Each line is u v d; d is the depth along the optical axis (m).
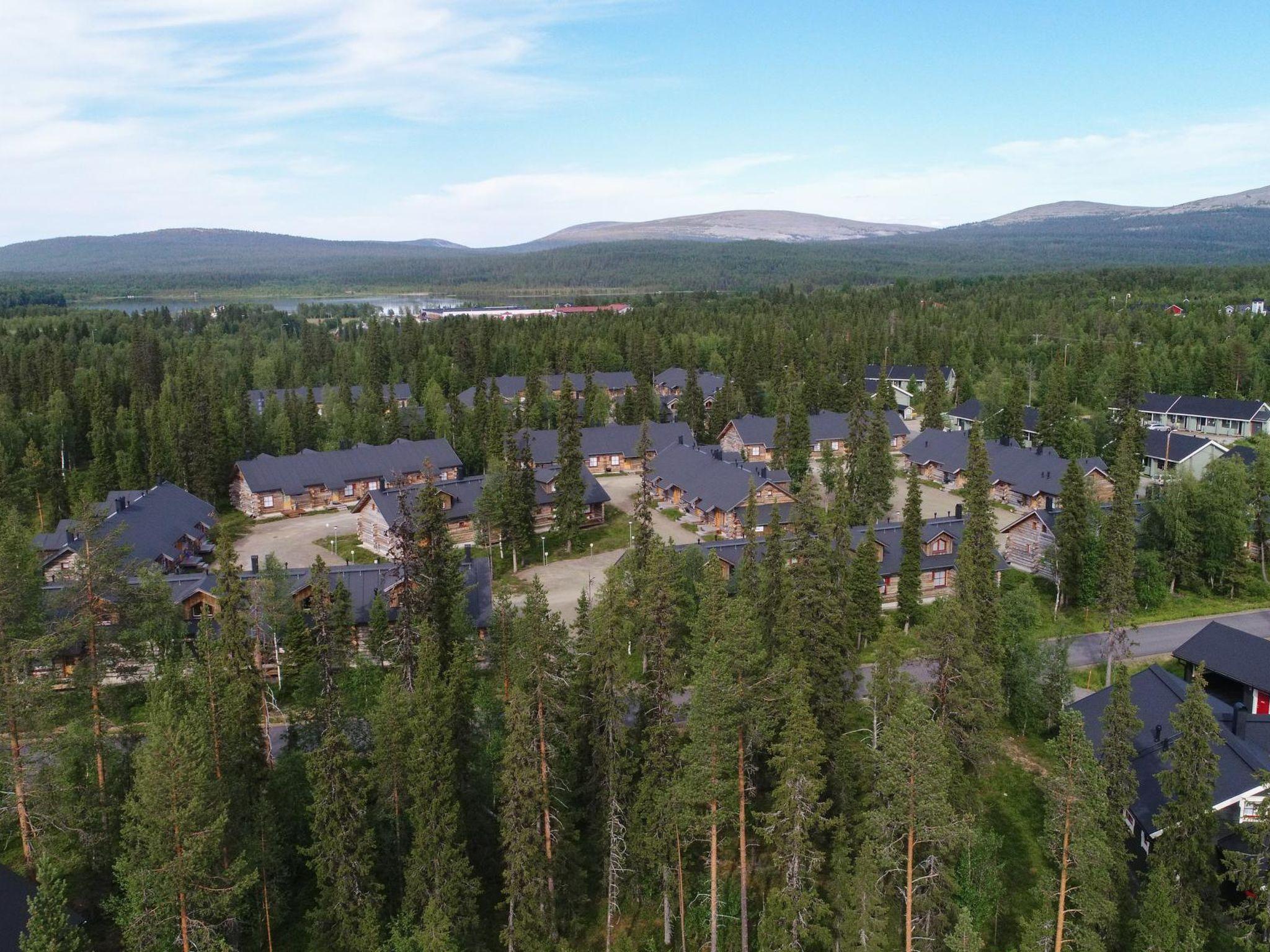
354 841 37.47
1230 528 79.25
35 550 70.50
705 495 102.00
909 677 42.84
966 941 32.19
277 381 176.12
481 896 42.59
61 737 38.62
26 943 29.47
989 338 192.50
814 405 151.50
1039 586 82.00
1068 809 33.28
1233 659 58.78
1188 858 38.00
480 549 93.50
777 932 37.53
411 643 54.50
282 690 61.84
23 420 123.12
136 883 32.94
